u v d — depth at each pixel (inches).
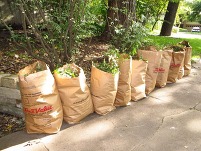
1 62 175.0
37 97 113.3
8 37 224.7
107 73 132.3
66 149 111.9
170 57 177.6
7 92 138.6
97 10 203.3
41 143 115.3
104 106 139.7
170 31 459.8
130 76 146.7
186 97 168.1
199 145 117.3
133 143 117.2
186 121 137.9
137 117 139.5
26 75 114.0
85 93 129.6
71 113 127.8
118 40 197.6
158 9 379.6
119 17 234.8
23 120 139.1
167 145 116.5
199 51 301.1
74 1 144.3
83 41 240.8
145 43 199.3
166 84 189.5
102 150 111.9
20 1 140.5
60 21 152.2
